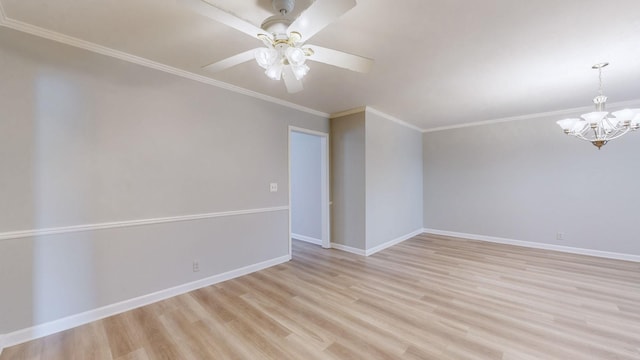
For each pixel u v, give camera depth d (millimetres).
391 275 3383
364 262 3904
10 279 1981
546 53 2428
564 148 4375
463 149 5402
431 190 5844
